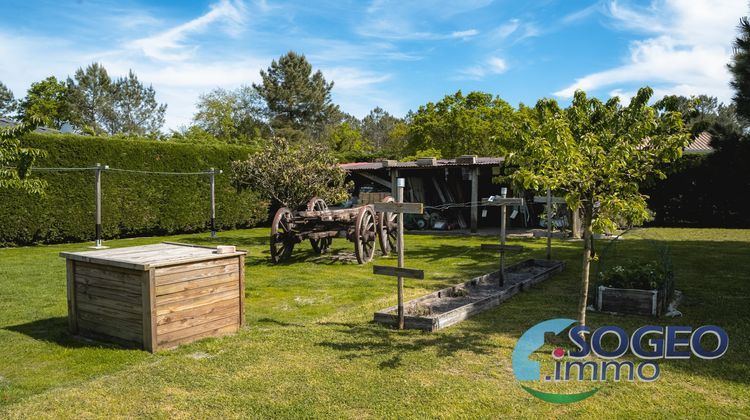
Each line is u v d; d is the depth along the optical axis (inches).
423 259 398.9
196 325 188.2
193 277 186.9
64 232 501.7
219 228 657.0
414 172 684.7
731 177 642.8
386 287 290.4
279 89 1643.7
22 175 307.0
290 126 1622.8
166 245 225.5
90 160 520.1
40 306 241.9
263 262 383.6
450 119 1189.1
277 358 169.9
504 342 185.5
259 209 704.4
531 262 360.8
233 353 174.9
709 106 1590.8
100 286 187.8
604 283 233.6
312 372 157.1
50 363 165.9
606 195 158.6
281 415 129.2
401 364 163.6
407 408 132.9
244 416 128.9
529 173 158.2
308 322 215.9
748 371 154.9
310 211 408.5
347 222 399.9
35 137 477.1
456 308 230.7
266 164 484.4
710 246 451.2
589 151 155.0
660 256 276.5
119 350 176.9
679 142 149.6
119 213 545.0
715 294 257.8
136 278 176.1
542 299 253.9
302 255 417.7
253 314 230.5
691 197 676.7
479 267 357.7
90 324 192.5
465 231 624.1
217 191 645.9
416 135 1241.4
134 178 558.3
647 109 163.5
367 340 188.5
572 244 481.7
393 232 432.8
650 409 131.0
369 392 142.4
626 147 150.8
